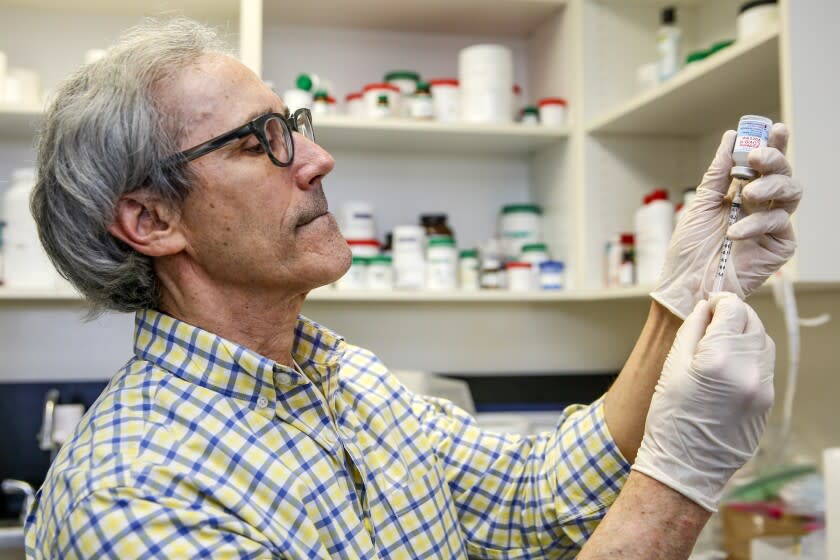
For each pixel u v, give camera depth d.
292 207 0.95
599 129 2.33
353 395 1.04
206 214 0.94
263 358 0.90
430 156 2.60
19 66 2.33
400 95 2.36
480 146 2.52
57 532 0.81
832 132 1.48
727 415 0.84
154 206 0.94
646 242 2.11
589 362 2.64
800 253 1.45
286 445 0.91
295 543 0.85
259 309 0.98
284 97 2.26
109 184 0.93
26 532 0.91
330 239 0.98
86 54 2.28
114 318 2.38
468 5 2.41
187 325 0.93
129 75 0.93
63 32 2.36
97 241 0.95
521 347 2.61
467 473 1.11
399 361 2.54
